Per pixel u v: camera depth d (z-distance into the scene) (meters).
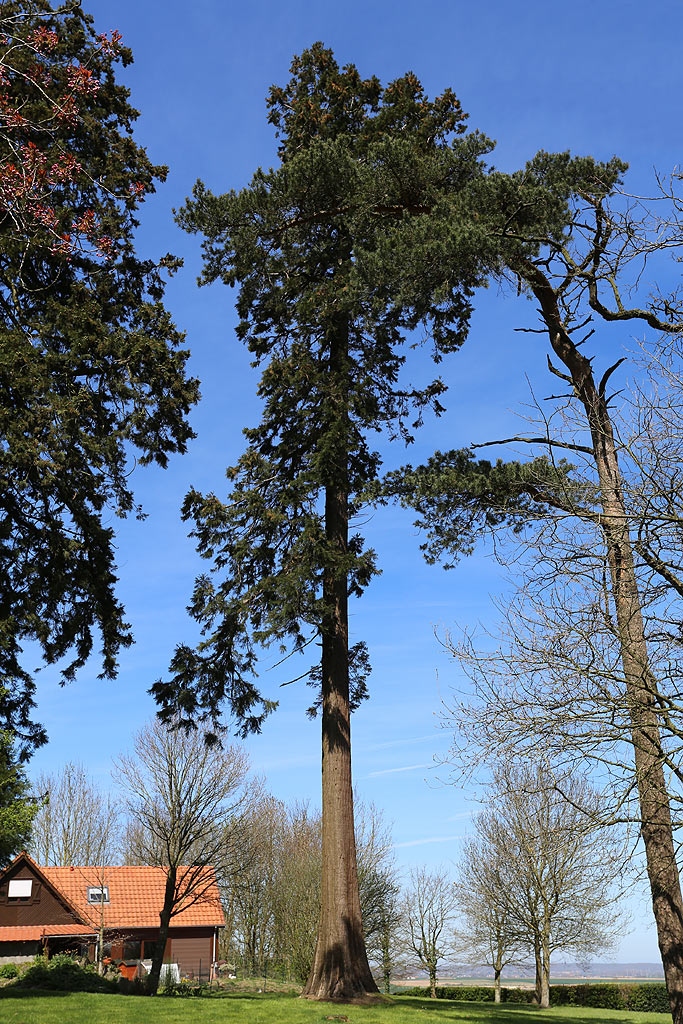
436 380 21.27
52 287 17.94
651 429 10.16
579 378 13.09
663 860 10.38
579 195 13.11
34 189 14.61
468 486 14.30
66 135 17.20
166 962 40.78
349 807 17.94
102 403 17.66
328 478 19.08
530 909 30.03
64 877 43.66
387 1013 14.96
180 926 42.50
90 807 57.44
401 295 14.41
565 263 13.30
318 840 43.41
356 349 21.12
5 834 18.52
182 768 26.45
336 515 20.09
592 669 9.88
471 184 14.02
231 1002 15.72
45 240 16.03
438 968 40.09
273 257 19.38
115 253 16.80
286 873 44.78
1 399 15.84
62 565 17.53
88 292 17.95
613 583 10.32
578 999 34.09
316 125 21.53
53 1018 12.91
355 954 16.83
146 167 18.67
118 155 18.09
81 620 18.69
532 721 9.82
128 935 40.62
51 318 17.11
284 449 19.97
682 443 10.09
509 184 13.52
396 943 40.88
